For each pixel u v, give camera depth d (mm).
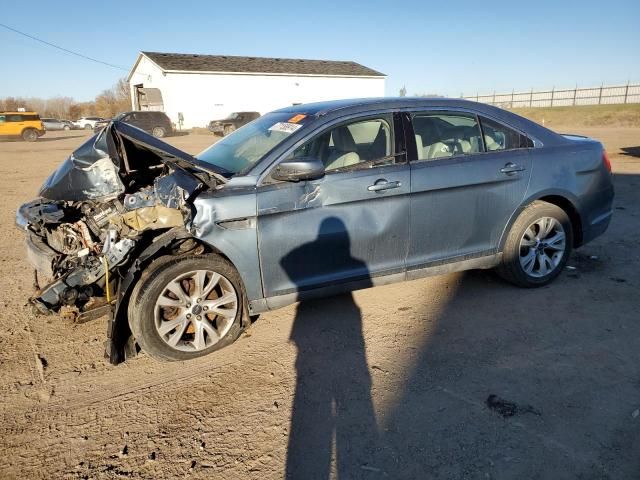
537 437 2371
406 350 3254
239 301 3342
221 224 3094
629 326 3471
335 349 3309
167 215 3033
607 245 5363
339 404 2701
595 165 4246
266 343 3428
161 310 3117
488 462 2223
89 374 3141
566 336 3352
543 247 4129
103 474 2264
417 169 3564
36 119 28594
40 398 2885
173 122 36250
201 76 36312
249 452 2361
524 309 3797
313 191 3277
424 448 2330
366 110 3576
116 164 3186
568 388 2760
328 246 3379
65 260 3133
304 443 2402
